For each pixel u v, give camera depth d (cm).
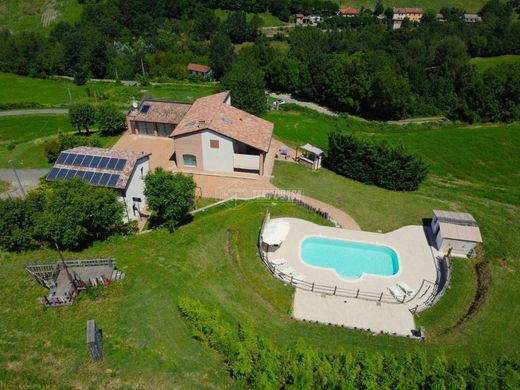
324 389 2339
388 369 2434
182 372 2541
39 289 3123
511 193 5831
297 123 8500
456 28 14912
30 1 17612
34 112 8412
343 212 4778
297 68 11288
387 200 5094
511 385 2291
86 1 17675
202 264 3588
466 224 4188
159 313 2967
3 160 5988
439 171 6856
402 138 8350
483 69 13038
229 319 3008
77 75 11400
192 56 13562
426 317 3341
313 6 19200
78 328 2798
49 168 5753
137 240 3888
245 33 16438
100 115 6431
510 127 9212
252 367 2441
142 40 14688
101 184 4119
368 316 3319
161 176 3888
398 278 3800
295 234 4306
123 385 2434
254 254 3866
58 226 3372
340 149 5456
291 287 3562
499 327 3203
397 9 19100
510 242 4312
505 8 17625
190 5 17900
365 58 10619
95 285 3147
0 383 2378
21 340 2684
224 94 6575
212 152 5341
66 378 2450
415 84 10575
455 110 9831
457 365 2455
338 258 4059
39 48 12419
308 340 2941
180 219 4309
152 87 10800
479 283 3753
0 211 3519
